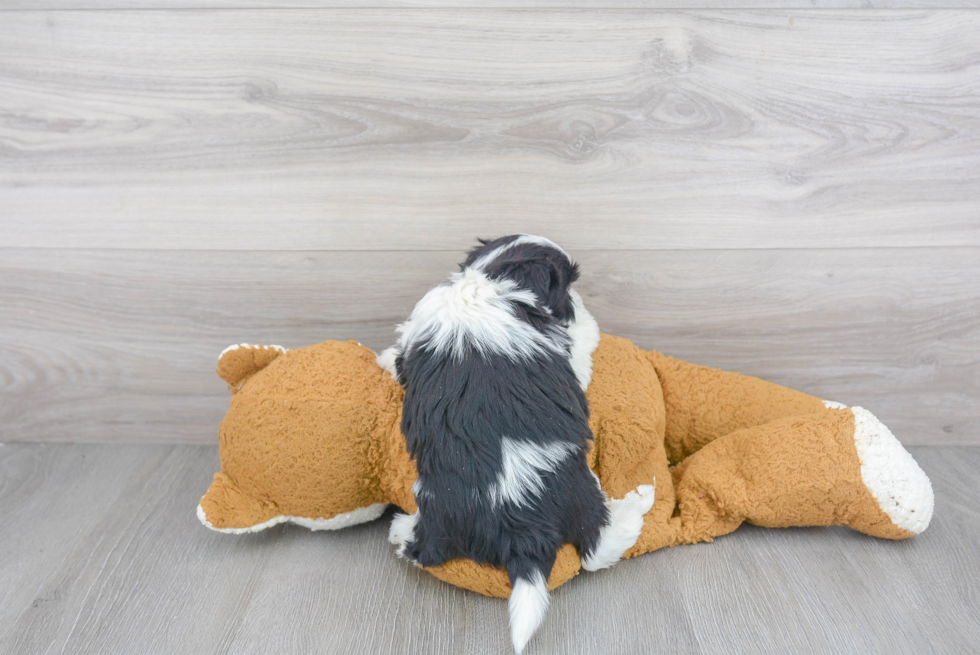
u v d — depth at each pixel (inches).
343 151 56.2
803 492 47.3
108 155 56.8
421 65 54.2
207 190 57.4
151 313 60.7
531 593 38.8
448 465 41.0
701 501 49.7
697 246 58.1
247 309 60.5
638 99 54.7
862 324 59.8
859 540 49.8
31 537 51.1
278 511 48.8
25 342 61.6
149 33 54.1
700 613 43.1
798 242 57.7
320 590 45.8
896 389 61.6
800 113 54.9
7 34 54.3
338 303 60.1
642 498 47.4
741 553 48.5
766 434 49.7
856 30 52.9
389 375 49.3
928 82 53.9
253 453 47.4
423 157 56.2
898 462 46.9
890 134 55.2
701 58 53.8
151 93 55.4
